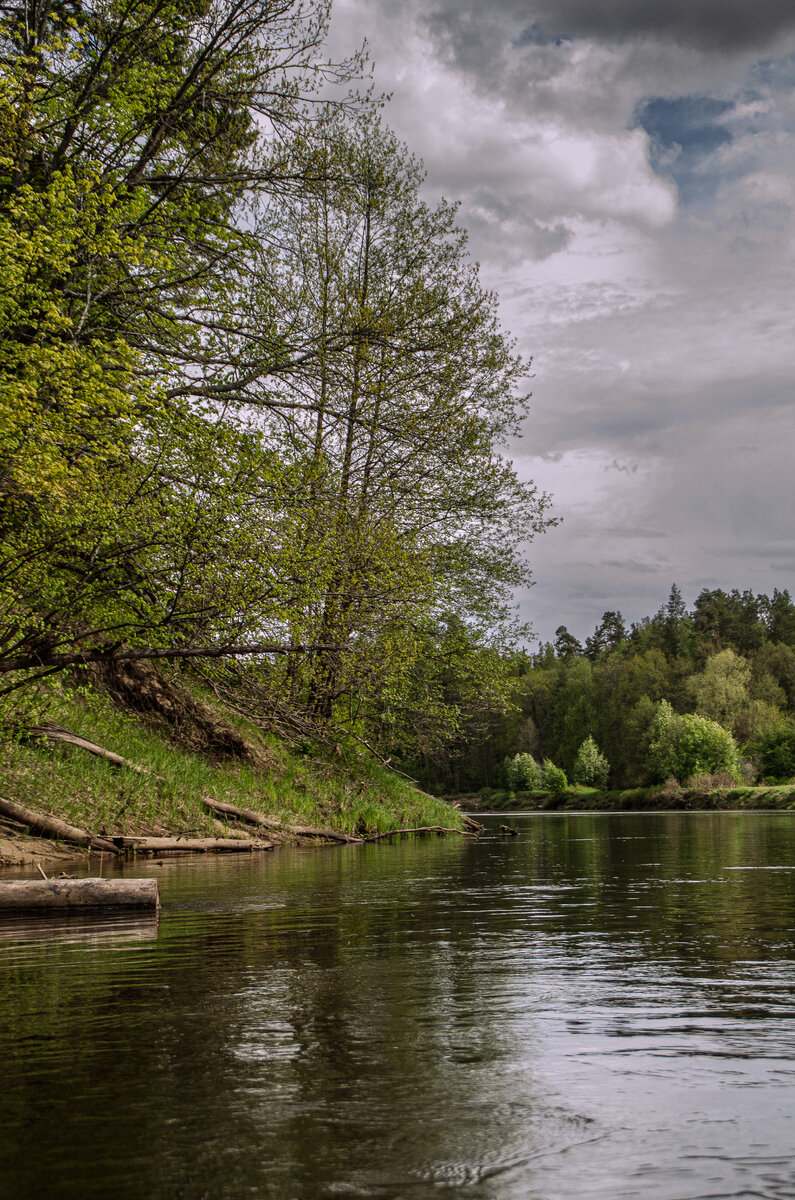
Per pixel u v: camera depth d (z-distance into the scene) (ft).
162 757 49.83
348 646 42.93
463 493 64.85
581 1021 9.19
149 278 44.65
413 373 61.52
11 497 28.35
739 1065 7.63
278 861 35.40
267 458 36.22
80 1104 6.65
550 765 324.39
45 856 34.12
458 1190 5.13
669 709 298.97
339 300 62.08
